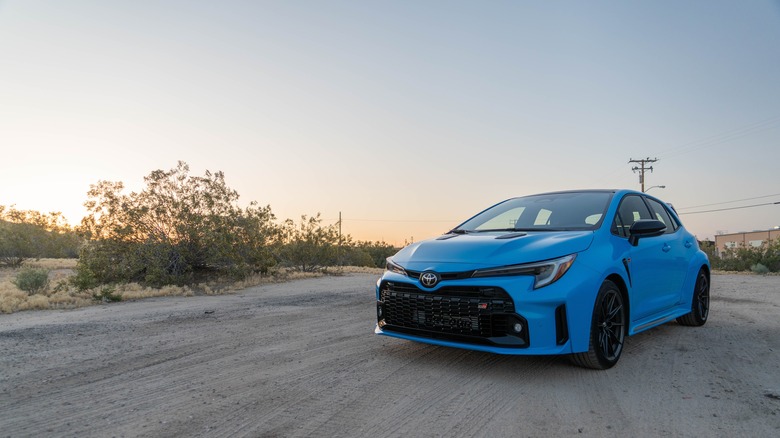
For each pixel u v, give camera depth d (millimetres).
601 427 2777
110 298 9477
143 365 4270
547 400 3225
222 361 4383
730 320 6414
